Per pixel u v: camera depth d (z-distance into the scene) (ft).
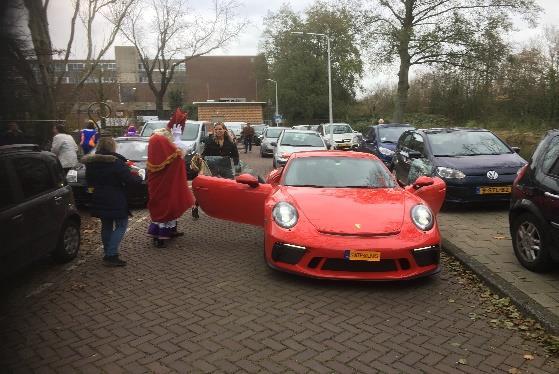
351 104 167.73
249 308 14.53
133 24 105.91
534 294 15.24
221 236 23.80
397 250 15.60
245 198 20.51
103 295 15.80
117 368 11.09
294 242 16.08
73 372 10.94
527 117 70.08
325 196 18.08
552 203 16.33
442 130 33.30
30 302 15.25
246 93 252.01
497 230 23.76
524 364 11.34
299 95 168.55
